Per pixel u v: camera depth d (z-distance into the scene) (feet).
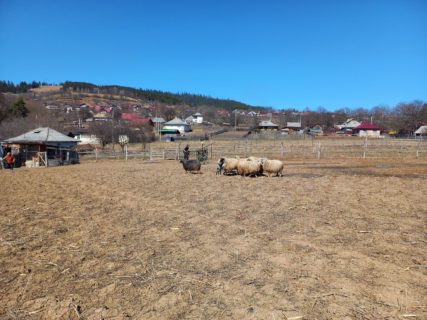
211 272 18.43
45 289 17.12
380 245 21.97
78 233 26.12
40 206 36.63
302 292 15.94
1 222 29.86
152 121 349.61
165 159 117.29
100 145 191.31
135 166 89.25
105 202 37.83
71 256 21.34
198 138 230.89
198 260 20.15
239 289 16.42
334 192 40.88
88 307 15.33
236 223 27.71
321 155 109.29
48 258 21.13
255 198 37.73
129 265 19.65
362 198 36.99
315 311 14.35
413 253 20.44
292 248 21.66
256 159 59.31
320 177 55.93
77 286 17.31
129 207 34.83
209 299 15.62
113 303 15.60
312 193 40.24
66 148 124.77
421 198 36.63
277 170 57.11
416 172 62.28
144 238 24.52
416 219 28.02
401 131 306.96
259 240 23.39
